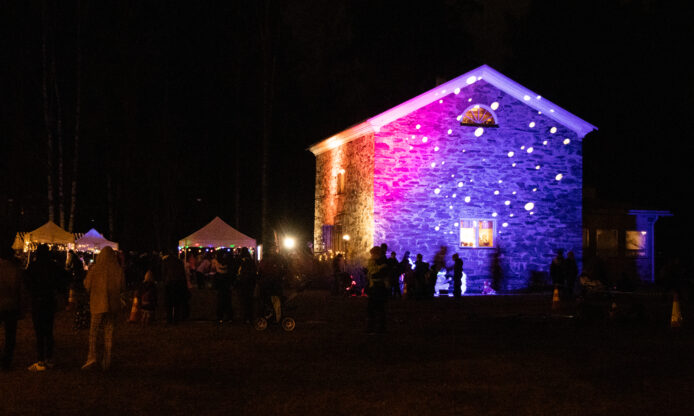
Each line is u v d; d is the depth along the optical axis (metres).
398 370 10.36
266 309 15.43
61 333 14.71
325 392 8.80
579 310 17.59
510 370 10.45
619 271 31.88
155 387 9.05
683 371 10.54
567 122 28.66
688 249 41.47
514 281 27.86
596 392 8.98
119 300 10.42
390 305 21.89
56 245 30.77
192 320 17.53
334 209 31.73
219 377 9.76
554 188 28.47
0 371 10.12
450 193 27.30
